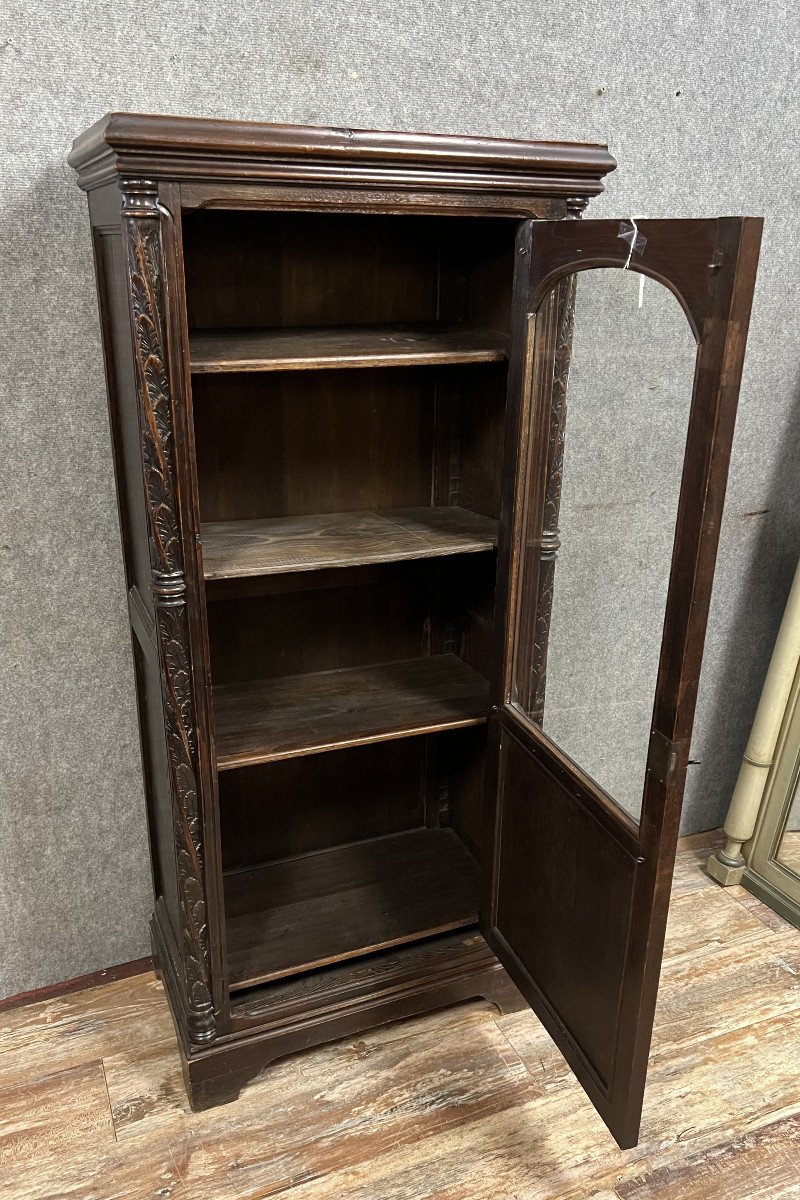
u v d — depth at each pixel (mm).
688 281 812
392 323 1344
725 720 1883
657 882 938
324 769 1562
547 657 1185
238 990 1314
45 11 1055
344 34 1194
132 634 1302
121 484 1227
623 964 1016
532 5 1274
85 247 1164
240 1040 1258
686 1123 1251
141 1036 1390
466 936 1442
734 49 1413
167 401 955
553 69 1320
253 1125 1241
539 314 1088
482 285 1282
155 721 1225
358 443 1384
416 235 1316
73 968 1490
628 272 921
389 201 999
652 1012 1000
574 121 1362
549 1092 1298
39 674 1313
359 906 1458
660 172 1446
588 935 1096
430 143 976
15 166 1101
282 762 1521
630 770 984
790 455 1711
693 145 1448
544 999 1231
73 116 1107
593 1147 1213
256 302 1261
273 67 1175
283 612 1438
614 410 983
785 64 1456
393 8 1207
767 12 1410
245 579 1371
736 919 1678
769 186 1524
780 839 1712
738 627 1811
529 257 1075
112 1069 1329
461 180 1012
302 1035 1294
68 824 1403
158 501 985
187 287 1217
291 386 1311
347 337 1202
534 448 1135
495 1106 1274
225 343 1118
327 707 1363
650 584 945
